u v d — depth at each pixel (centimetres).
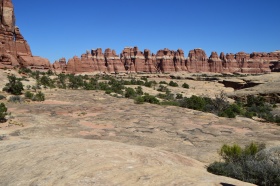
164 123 1795
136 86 5966
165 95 4806
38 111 2214
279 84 4988
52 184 611
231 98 4991
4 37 7762
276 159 772
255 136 1459
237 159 841
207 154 1068
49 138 1245
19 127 1541
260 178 704
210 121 1916
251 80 6575
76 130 1521
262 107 3688
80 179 617
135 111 2323
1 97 3017
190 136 1423
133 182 596
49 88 4616
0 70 5297
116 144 977
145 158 795
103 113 2183
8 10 7881
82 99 3244
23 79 4919
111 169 676
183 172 680
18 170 738
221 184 591
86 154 802
